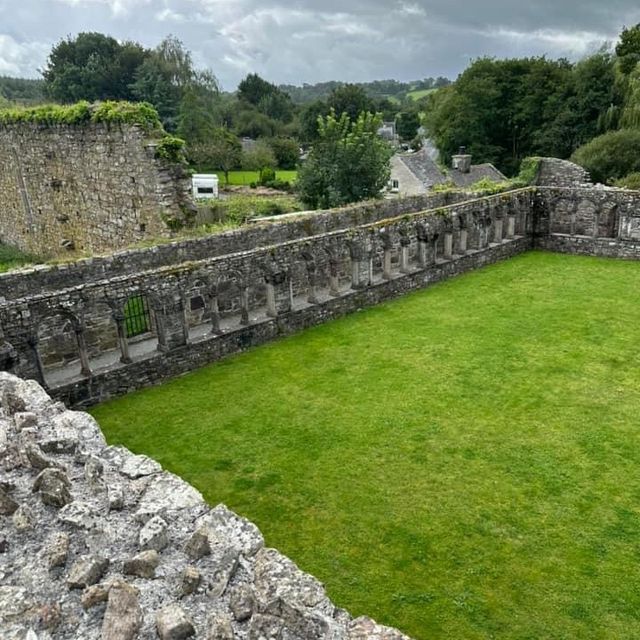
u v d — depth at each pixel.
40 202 27.55
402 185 54.66
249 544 5.45
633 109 52.81
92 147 22.73
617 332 17.88
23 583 4.83
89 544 5.21
